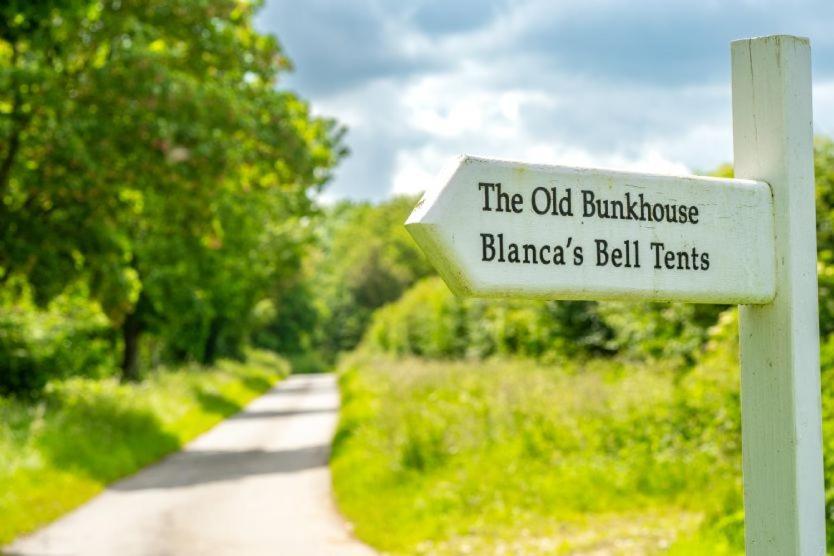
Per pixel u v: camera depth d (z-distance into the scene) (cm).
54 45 1572
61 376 2053
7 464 1267
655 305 1561
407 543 897
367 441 1512
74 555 934
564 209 217
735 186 237
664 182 229
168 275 2939
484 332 2866
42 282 1762
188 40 1933
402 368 2511
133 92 1639
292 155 1894
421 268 9862
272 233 3703
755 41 243
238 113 1750
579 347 2102
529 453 1110
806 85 242
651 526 836
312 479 1459
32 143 1619
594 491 964
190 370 3900
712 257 233
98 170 1617
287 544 970
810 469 237
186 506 1234
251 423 2645
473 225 207
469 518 952
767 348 242
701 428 1024
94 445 1593
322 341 10250
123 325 3198
